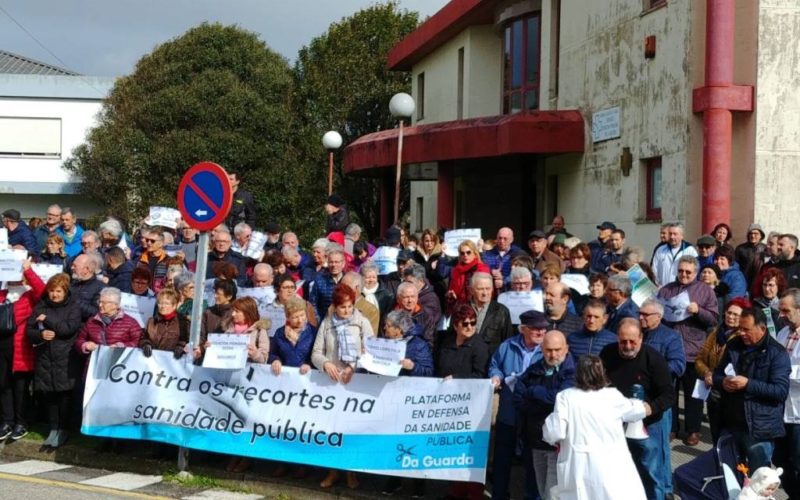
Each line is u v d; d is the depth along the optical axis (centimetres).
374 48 4241
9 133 4200
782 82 1458
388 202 2912
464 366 882
